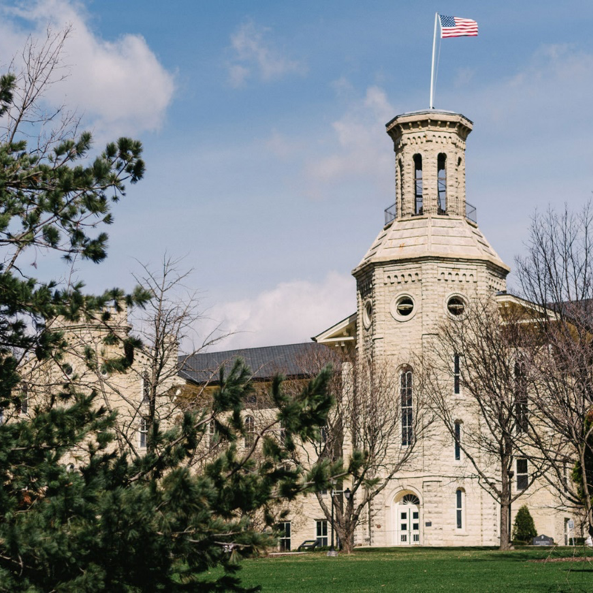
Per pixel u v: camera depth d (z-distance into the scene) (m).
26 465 15.16
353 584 30.45
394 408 51.34
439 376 51.50
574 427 24.23
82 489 14.25
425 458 52.34
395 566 36.94
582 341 26.91
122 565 14.54
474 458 52.62
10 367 16.30
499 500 48.22
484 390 39.44
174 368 26.89
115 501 14.11
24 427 15.21
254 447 15.40
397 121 58.28
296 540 63.06
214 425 16.02
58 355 17.67
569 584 28.27
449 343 46.50
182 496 14.44
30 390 17.88
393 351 54.41
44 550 13.38
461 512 52.50
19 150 18.17
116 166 18.05
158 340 26.52
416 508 52.81
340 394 49.88
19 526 13.61
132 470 15.84
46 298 16.55
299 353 62.31
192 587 15.62
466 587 28.64
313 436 14.88
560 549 45.00
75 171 17.12
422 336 53.53
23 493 15.27
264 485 15.15
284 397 15.02
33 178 17.30
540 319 31.58
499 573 32.53
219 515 15.18
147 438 16.42
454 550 47.81
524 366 31.06
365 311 57.03
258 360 70.69
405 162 57.97
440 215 57.00
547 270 29.05
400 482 52.81
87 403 16.02
